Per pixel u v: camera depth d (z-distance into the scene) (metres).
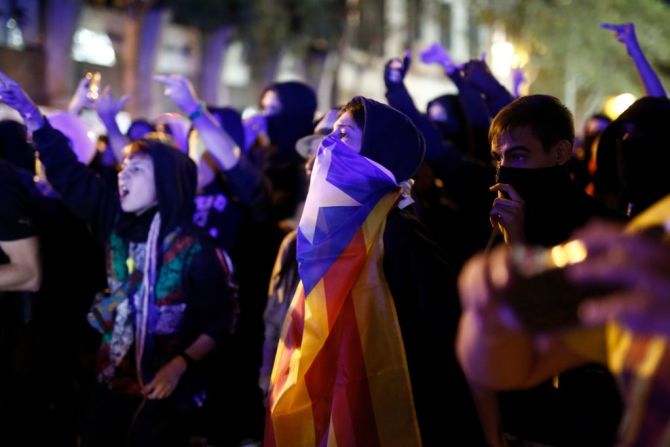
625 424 1.15
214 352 3.76
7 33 12.32
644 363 1.13
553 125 2.26
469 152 4.05
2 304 3.59
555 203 2.25
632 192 2.31
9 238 3.32
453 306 2.25
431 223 3.52
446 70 4.04
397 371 2.24
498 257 1.13
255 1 15.15
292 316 2.44
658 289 0.96
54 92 12.76
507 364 1.18
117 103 4.18
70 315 3.83
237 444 4.05
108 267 3.22
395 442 2.22
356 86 19.45
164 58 14.99
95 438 3.15
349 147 2.41
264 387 3.20
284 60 16.92
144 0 13.91
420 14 21.03
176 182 3.15
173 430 3.13
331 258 2.31
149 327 3.08
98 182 3.41
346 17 17.05
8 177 3.36
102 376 3.14
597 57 18.80
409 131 2.46
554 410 2.17
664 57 18.61
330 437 2.25
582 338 1.23
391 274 2.30
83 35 13.42
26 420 3.70
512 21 19.42
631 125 2.28
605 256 1.01
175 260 3.12
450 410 2.22
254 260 4.10
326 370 2.35
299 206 4.33
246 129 4.73
